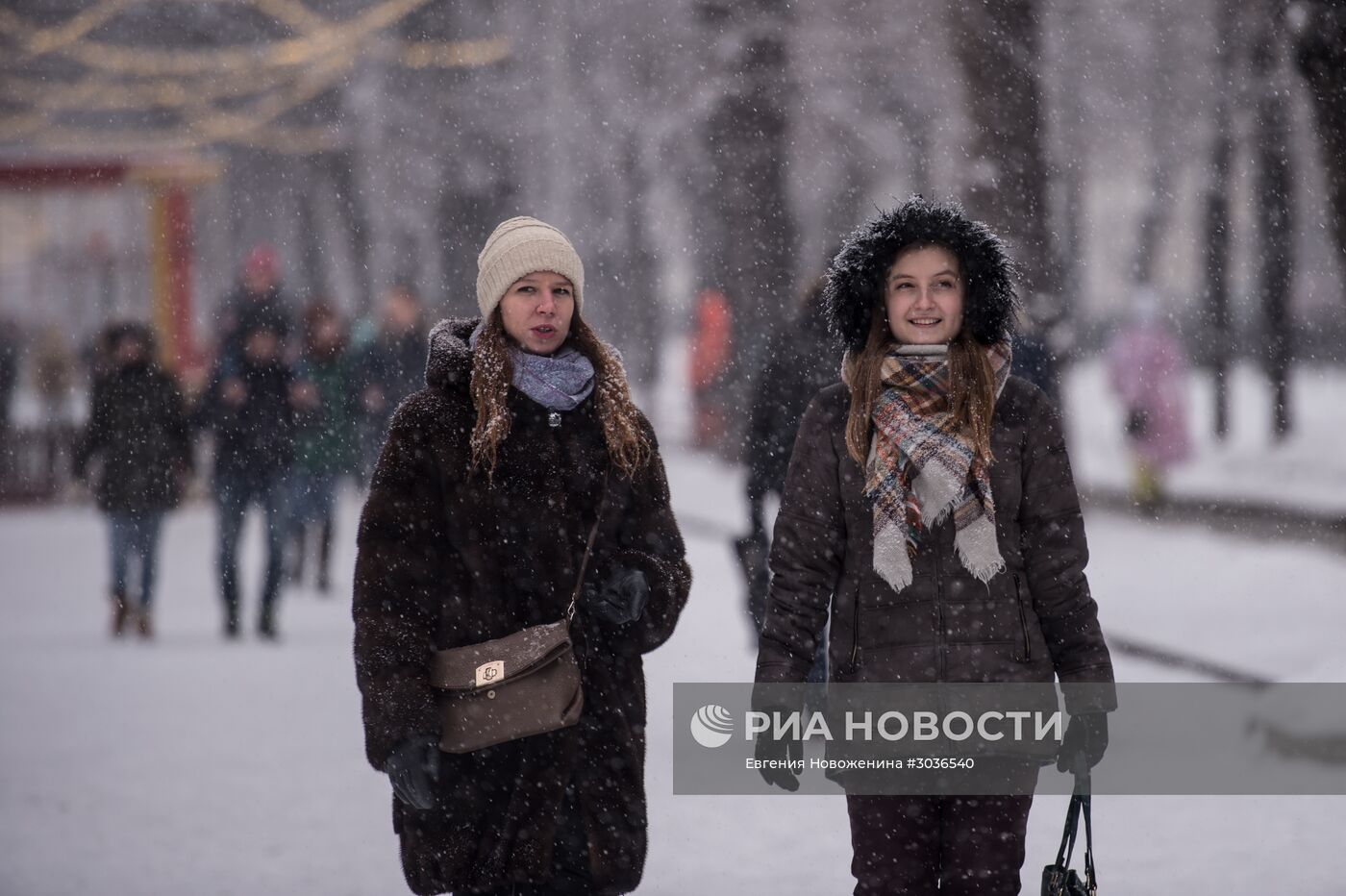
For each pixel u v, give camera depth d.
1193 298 136.12
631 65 114.00
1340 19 44.69
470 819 15.13
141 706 32.62
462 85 124.12
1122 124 106.06
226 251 149.00
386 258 135.62
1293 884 19.66
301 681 34.84
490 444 14.88
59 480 83.81
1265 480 71.56
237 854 22.09
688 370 109.56
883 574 14.44
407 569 14.89
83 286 119.31
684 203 117.94
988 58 60.69
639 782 15.45
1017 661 14.58
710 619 40.59
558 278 15.57
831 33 96.25
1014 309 15.38
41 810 24.50
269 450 41.53
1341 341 128.88
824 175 108.50
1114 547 53.56
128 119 117.94
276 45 115.62
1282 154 81.12
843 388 15.31
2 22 113.56
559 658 14.93
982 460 14.58
